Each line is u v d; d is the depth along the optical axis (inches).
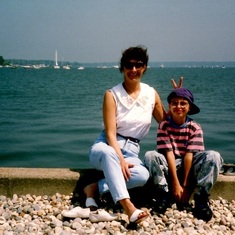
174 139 187.6
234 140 574.9
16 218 170.4
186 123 187.3
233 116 897.5
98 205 187.0
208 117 872.9
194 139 184.1
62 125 735.7
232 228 169.5
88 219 171.2
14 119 824.3
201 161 180.1
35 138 579.5
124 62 181.8
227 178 200.7
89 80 3786.9
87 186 186.2
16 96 1583.4
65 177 199.2
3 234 148.6
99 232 155.7
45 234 153.3
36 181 198.2
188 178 192.9
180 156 188.2
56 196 198.2
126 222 166.9
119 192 162.4
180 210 187.5
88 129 685.3
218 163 177.0
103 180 180.7
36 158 453.1
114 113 183.0
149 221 171.2
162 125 188.5
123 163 171.3
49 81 3422.7
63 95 1674.5
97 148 173.9
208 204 187.0
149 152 181.9
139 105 185.9
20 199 194.1
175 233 158.6
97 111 1024.9
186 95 181.0
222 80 3654.0
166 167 182.2
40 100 1395.2
